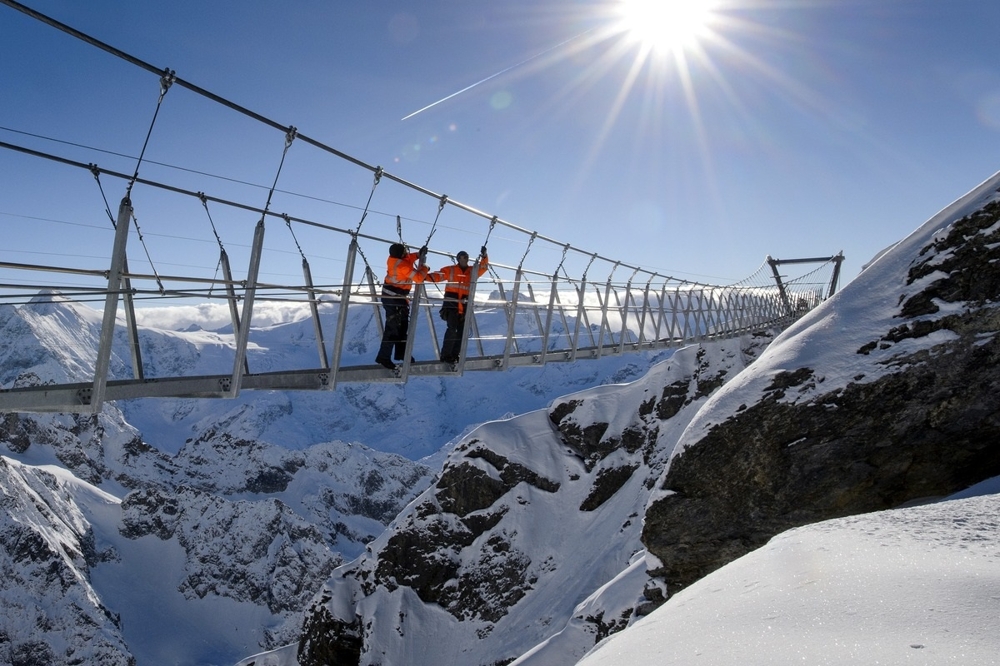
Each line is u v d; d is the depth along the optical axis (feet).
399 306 40.19
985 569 14.70
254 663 222.69
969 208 39.96
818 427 38.70
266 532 629.51
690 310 106.42
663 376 239.50
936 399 36.52
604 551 201.87
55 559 487.61
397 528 225.35
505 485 229.04
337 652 208.33
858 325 40.81
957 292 37.99
